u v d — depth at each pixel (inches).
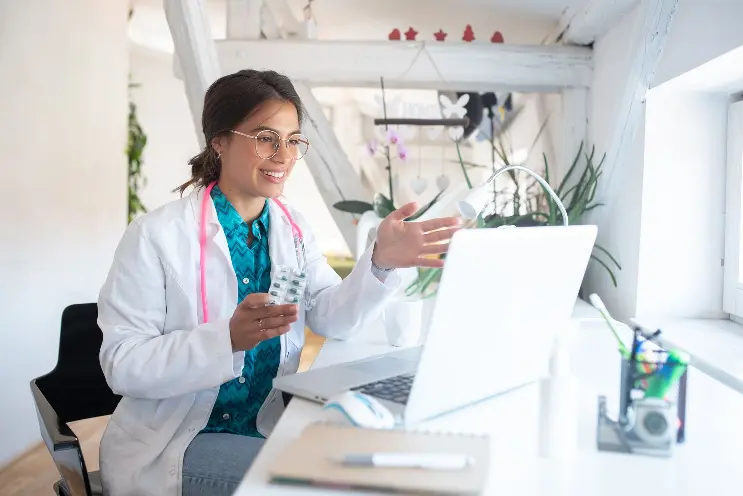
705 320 83.4
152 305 53.3
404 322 61.3
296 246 61.3
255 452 49.5
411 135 103.5
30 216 114.7
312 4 131.3
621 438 34.4
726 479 31.2
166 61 263.1
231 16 102.9
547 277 41.3
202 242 54.8
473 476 28.9
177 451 49.5
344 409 36.4
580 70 101.6
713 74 72.2
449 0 116.8
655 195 83.8
